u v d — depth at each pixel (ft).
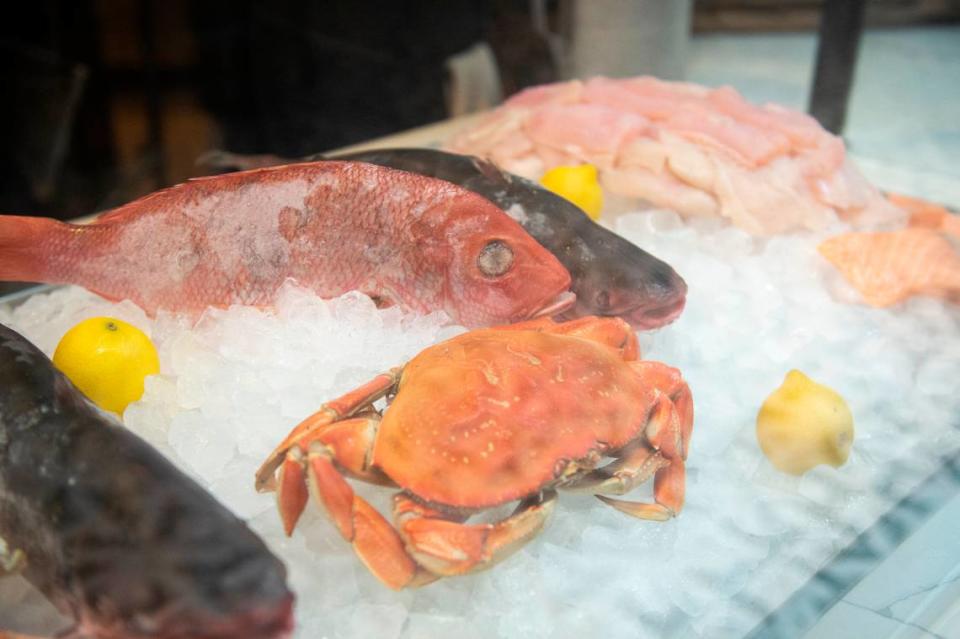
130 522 1.41
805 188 3.02
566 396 1.76
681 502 1.84
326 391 2.04
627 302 2.27
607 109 3.14
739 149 2.98
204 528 1.41
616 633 1.70
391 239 2.23
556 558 1.80
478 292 2.21
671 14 4.32
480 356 1.83
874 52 5.25
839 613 1.74
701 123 3.09
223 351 2.14
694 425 2.15
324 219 2.22
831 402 2.07
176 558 1.37
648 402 1.84
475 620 1.70
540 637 1.69
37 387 1.66
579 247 2.33
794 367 2.42
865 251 2.80
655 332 2.39
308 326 2.17
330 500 1.61
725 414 2.19
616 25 4.26
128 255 2.19
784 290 2.72
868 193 3.12
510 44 4.64
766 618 1.73
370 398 1.84
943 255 2.80
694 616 1.75
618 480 1.78
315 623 1.67
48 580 1.48
